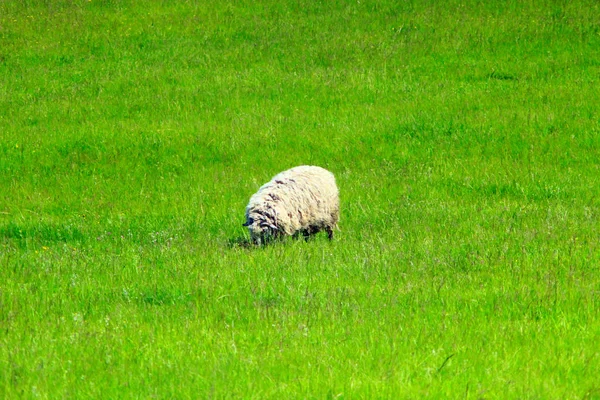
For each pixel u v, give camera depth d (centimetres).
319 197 4566
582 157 6425
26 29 10288
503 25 9988
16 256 4350
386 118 7500
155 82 8719
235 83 8644
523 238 4428
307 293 3491
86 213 5462
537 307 3316
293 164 6512
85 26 10419
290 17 10638
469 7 10625
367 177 6097
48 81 8856
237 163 6562
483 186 5794
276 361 2803
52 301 3509
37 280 3875
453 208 5228
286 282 3709
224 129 7325
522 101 7838
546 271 3812
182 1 11225
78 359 2817
